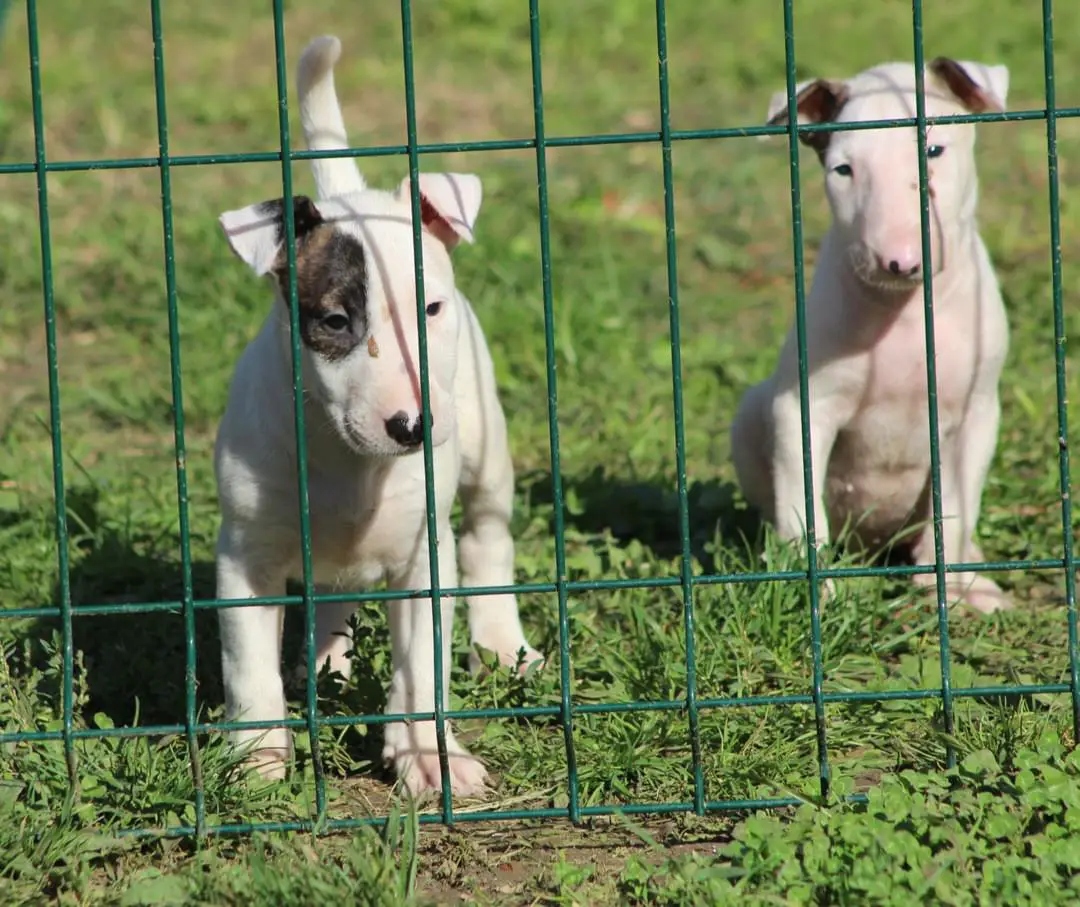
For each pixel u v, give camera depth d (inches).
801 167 679.1
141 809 221.9
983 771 219.1
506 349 495.5
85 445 424.2
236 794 224.7
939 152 298.2
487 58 885.2
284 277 226.7
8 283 554.6
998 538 347.9
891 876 190.2
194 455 418.3
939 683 266.5
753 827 206.8
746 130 213.5
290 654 299.3
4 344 513.0
